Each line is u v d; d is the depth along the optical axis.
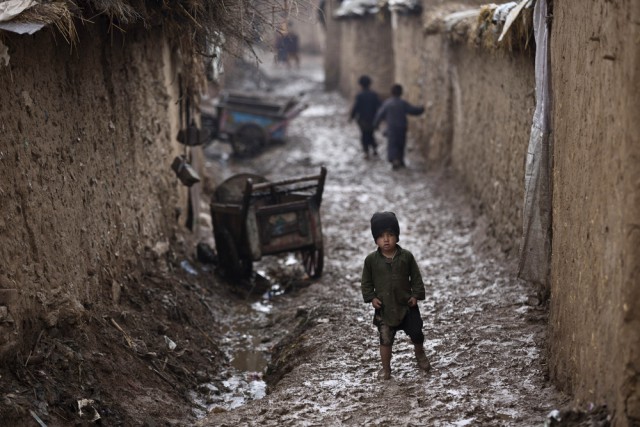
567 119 6.14
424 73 18.53
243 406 6.63
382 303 6.81
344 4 26.94
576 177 5.83
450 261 10.91
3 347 5.68
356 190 16.17
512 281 9.34
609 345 5.00
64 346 6.45
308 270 11.16
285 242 10.60
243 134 20.33
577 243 5.79
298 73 41.06
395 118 17.62
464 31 11.34
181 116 12.48
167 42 11.35
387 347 6.81
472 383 6.64
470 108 13.45
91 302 7.41
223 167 19.45
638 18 4.49
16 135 6.10
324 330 8.31
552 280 6.65
